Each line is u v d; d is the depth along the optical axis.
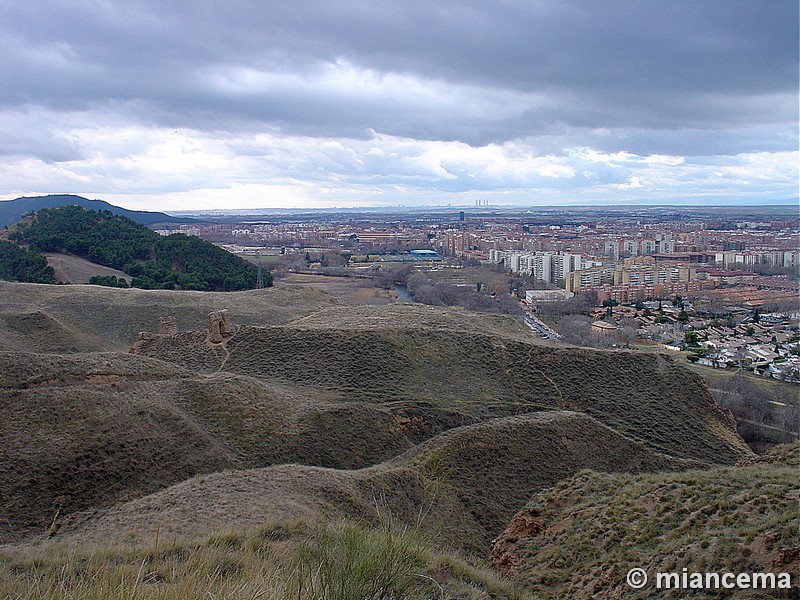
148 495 24.75
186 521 18.47
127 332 76.75
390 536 10.41
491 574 16.83
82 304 80.94
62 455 27.44
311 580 9.42
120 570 12.17
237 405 35.44
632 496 20.17
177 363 50.22
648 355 50.75
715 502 17.23
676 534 16.70
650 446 41.66
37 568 13.56
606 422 43.97
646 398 46.28
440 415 42.06
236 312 84.00
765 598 12.21
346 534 10.67
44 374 34.00
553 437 32.72
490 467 29.97
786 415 53.97
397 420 40.47
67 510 25.22
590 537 18.73
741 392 58.25
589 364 49.53
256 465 31.36
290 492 22.03
